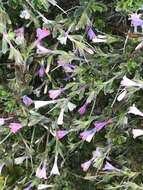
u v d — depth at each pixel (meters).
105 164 0.50
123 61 0.46
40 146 0.51
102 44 0.48
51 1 0.44
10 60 0.50
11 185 0.53
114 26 0.48
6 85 0.49
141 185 0.48
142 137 0.47
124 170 0.48
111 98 0.48
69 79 0.48
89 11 0.45
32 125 0.48
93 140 0.50
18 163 0.50
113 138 0.47
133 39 0.45
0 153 0.51
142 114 0.45
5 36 0.44
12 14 0.47
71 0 0.48
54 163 0.48
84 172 0.51
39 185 0.50
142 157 0.49
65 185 0.51
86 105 0.48
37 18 0.45
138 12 0.48
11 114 0.48
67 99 0.46
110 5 0.47
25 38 0.48
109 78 0.47
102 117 0.47
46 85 0.48
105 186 0.50
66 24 0.46
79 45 0.45
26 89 0.47
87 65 0.47
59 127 0.49
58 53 0.46
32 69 0.49
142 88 0.47
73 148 0.49
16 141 0.51
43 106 0.49
